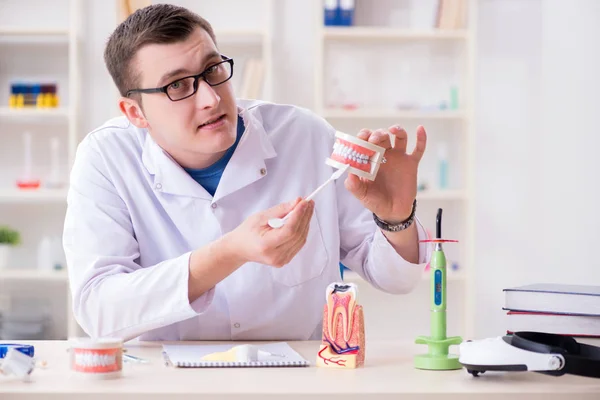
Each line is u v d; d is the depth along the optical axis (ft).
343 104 13.39
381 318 13.65
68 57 13.60
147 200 5.63
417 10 13.70
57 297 13.60
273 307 5.69
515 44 13.91
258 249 4.37
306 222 4.40
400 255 5.36
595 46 13.25
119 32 5.42
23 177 13.48
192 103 5.14
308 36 13.76
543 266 13.93
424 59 13.80
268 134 5.95
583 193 13.43
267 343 5.15
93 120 13.57
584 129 13.38
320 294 5.82
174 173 5.53
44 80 13.56
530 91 13.92
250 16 13.70
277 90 13.76
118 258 5.27
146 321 4.80
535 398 3.52
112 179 5.60
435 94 13.82
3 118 13.55
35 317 12.97
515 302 4.90
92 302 4.93
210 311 5.65
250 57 13.66
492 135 13.98
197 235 5.62
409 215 5.16
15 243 13.12
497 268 14.02
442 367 4.09
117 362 3.84
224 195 5.58
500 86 13.94
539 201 13.97
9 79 13.55
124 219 5.61
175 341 5.34
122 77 5.42
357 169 4.38
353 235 5.95
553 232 13.83
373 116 13.01
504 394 3.51
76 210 5.50
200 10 13.64
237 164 5.60
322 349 4.21
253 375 3.91
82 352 3.80
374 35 12.99
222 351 4.61
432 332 4.27
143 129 5.79
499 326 14.01
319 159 6.01
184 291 4.66
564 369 3.81
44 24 13.62
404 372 4.02
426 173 13.82
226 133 5.21
